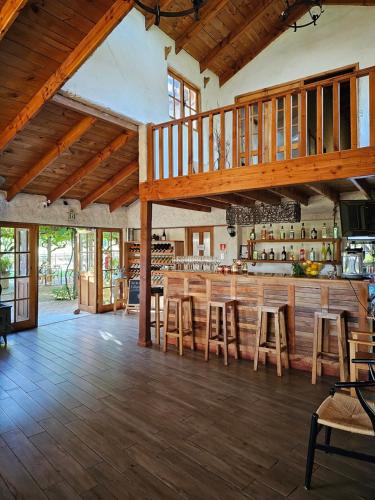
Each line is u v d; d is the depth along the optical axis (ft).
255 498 6.64
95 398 11.10
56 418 9.81
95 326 21.68
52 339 18.51
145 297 17.04
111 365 14.28
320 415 6.91
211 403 10.71
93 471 7.47
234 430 9.12
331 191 16.48
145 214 16.98
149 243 17.15
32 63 12.44
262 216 19.97
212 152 14.62
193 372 13.42
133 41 17.06
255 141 22.02
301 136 12.41
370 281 12.80
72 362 14.67
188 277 16.80
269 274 15.53
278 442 8.56
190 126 15.26
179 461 7.80
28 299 21.15
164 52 19.24
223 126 14.23
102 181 22.44
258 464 7.68
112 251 27.35
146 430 9.14
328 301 13.14
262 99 13.14
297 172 12.41
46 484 7.08
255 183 13.32
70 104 14.43
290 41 20.40
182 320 16.53
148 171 16.89
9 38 11.42
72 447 8.38
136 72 17.13
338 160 11.59
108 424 9.46
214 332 16.02
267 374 13.17
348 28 18.51
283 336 13.85
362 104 18.19
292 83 20.45
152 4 17.04
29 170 18.56
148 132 17.06
